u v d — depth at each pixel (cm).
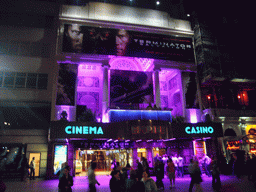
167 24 2808
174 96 2875
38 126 2227
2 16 2406
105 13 2598
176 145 2416
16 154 2083
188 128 2172
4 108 2219
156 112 2316
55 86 2250
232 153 2505
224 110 2655
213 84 2759
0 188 756
